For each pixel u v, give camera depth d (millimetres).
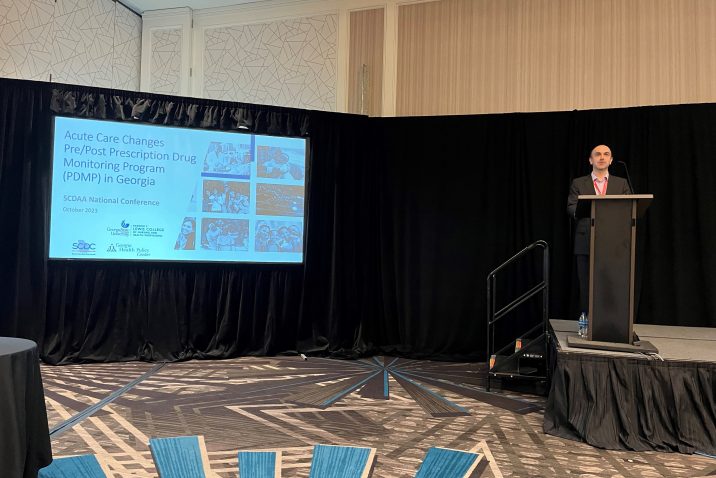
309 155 4918
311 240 4918
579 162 4559
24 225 4238
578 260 3881
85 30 5129
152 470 2283
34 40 4617
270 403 3324
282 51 5535
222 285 4750
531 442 2729
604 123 4504
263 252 4820
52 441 2604
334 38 5395
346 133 5020
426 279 4941
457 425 2980
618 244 2900
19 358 1832
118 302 4492
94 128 4430
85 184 4402
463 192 4887
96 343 4434
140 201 4535
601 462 2486
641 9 4555
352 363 4609
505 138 4793
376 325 5059
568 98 4738
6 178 4227
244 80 5633
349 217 5000
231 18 5668
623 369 2762
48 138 4316
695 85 4406
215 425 2887
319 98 5430
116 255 4477
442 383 3941
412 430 2881
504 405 3387
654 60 4512
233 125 4797
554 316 4594
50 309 4355
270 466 2354
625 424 2689
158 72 5809
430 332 4906
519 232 4750
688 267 4305
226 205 4734
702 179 4250
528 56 4852
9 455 1757
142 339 4531
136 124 4523
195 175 4668
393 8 5215
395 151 5039
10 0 4410
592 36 4684
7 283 4215
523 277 4719
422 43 5148
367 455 2510
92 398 3359
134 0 5547
